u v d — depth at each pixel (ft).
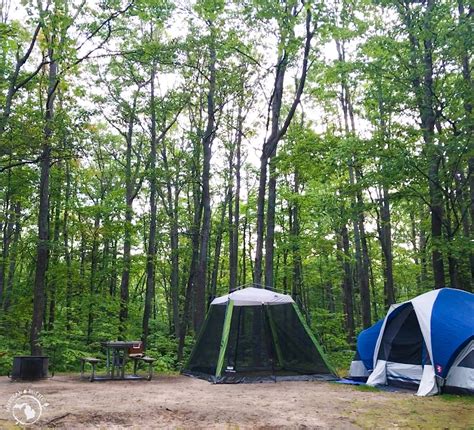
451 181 41.32
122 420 19.95
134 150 67.67
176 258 75.56
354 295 86.12
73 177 69.21
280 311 38.45
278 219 80.53
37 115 43.32
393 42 42.16
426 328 30.48
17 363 33.88
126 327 52.95
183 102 58.80
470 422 20.63
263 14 38.60
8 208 62.03
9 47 38.40
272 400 25.79
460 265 50.26
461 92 40.37
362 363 35.04
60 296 54.54
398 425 19.93
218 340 36.88
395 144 41.93
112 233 55.11
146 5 39.99
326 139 48.14
